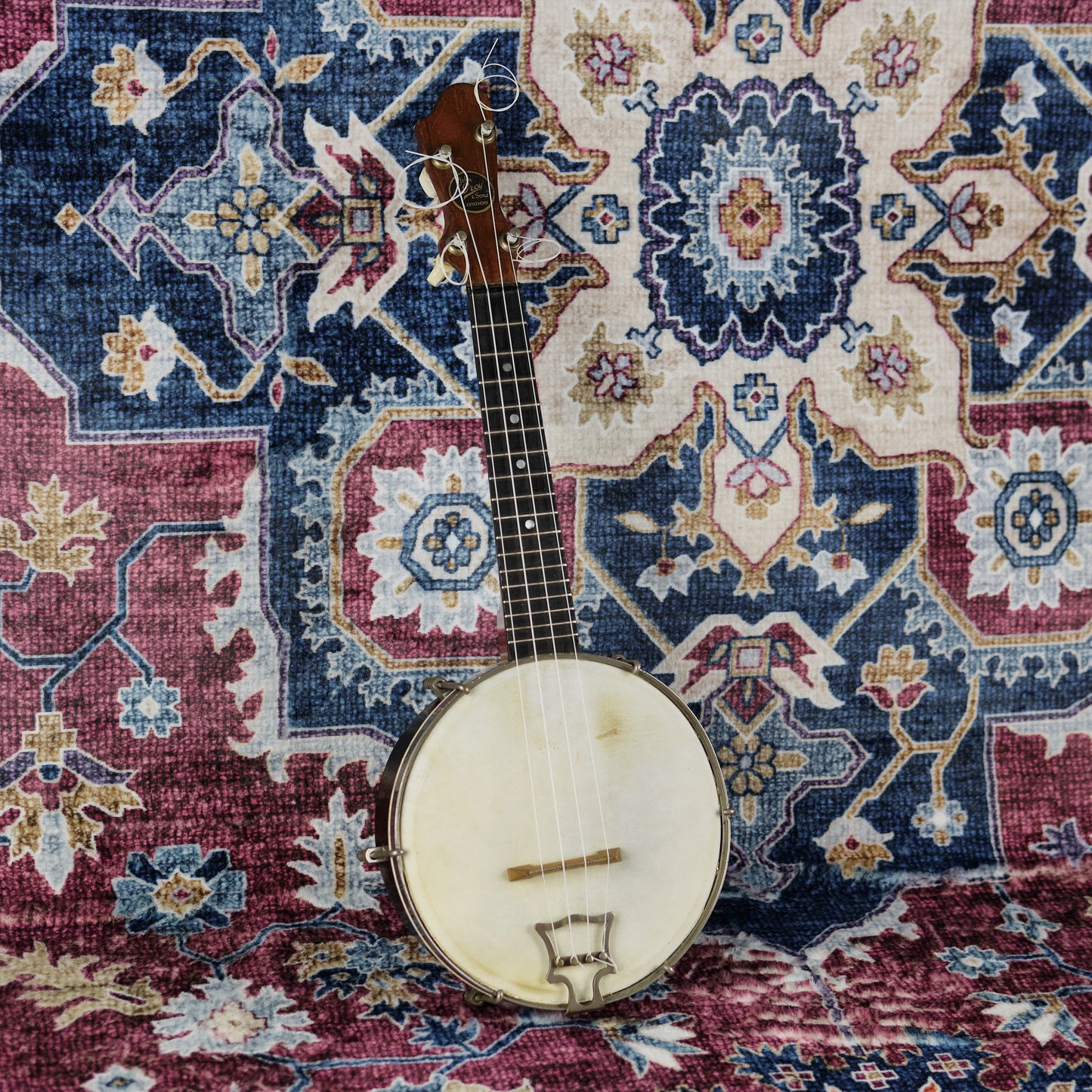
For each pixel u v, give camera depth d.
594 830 1.25
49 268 1.32
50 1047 1.22
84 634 1.35
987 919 1.37
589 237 1.36
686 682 1.40
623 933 1.26
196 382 1.34
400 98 1.34
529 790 1.25
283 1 1.32
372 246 1.35
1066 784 1.43
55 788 1.35
